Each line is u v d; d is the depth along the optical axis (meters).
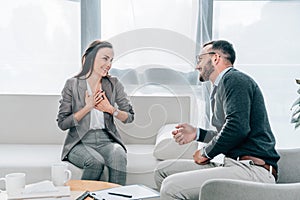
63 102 2.28
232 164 2.01
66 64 3.39
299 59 3.50
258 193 1.53
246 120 1.96
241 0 3.44
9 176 1.83
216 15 3.44
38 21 3.34
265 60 3.50
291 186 1.56
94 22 3.35
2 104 3.14
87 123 2.06
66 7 3.34
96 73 2.01
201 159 2.07
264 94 3.53
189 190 1.91
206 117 2.07
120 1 3.33
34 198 1.72
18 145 3.07
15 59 3.37
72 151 2.41
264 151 2.00
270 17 3.46
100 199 1.71
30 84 3.40
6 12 3.32
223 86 2.03
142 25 3.35
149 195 1.79
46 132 3.16
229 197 1.54
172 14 3.35
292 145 3.54
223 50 2.08
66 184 2.00
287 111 3.54
